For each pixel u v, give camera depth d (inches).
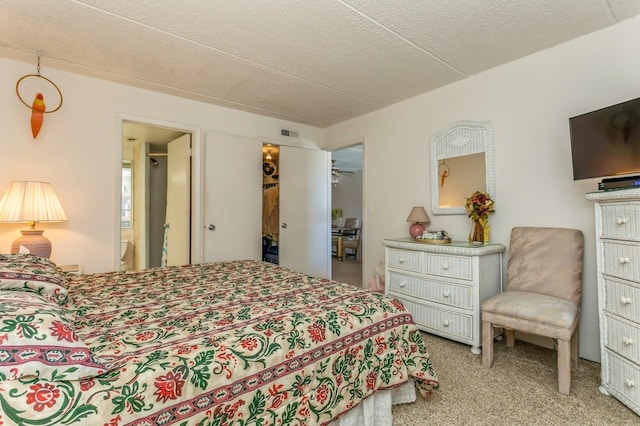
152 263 196.9
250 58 101.0
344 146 173.0
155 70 109.7
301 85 122.7
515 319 77.4
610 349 68.6
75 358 31.4
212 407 36.4
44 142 106.3
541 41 91.2
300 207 174.4
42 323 31.9
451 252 97.7
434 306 103.3
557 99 93.7
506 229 104.9
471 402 67.1
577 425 59.6
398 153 141.7
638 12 78.0
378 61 103.0
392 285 117.6
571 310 75.0
